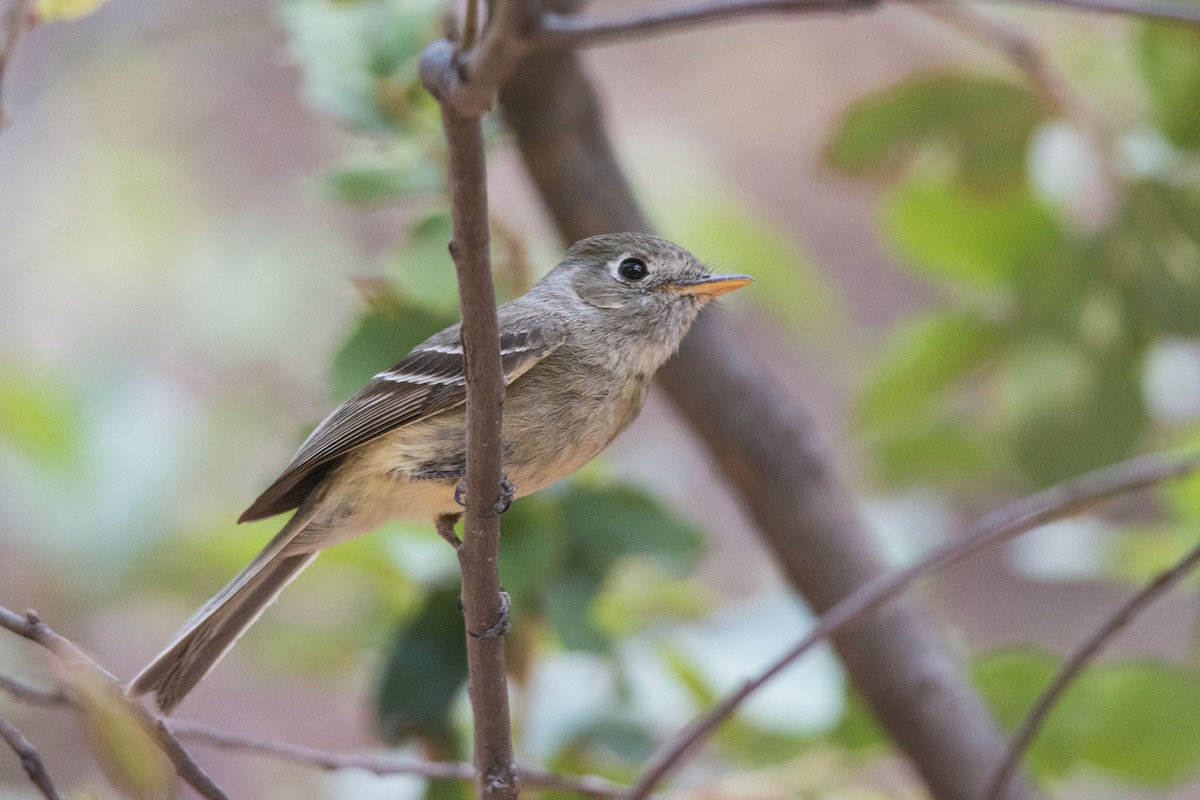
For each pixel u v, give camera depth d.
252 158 19.06
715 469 10.44
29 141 18.34
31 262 17.86
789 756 9.81
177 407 13.77
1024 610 17.28
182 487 13.34
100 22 18.53
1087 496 7.91
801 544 9.99
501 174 13.81
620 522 9.17
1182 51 10.02
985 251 11.09
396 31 9.03
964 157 10.69
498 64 4.73
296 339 17.36
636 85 20.17
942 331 11.02
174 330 17.45
